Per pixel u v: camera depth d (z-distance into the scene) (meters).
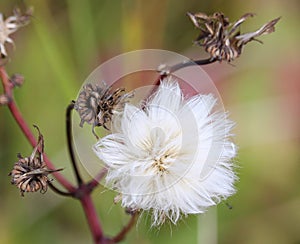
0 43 0.17
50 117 0.21
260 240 0.21
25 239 0.20
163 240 0.19
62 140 0.21
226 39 0.16
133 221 0.17
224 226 0.21
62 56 0.21
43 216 0.21
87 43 0.21
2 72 0.17
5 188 0.21
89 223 0.17
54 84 0.21
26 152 0.21
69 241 0.21
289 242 0.21
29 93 0.21
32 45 0.21
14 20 0.17
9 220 0.20
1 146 0.21
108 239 0.18
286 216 0.21
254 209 0.21
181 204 0.16
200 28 0.16
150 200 0.16
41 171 0.16
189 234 0.19
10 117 0.21
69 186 0.17
